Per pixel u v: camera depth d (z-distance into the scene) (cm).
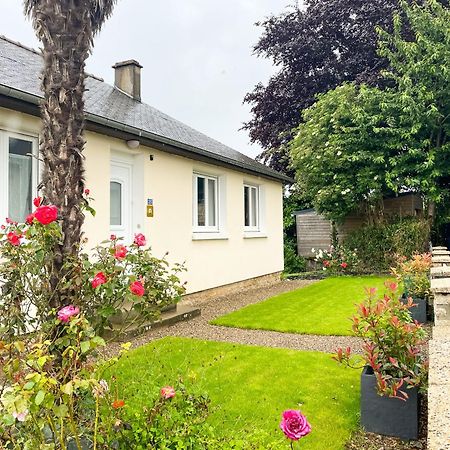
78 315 254
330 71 1955
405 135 1400
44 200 332
